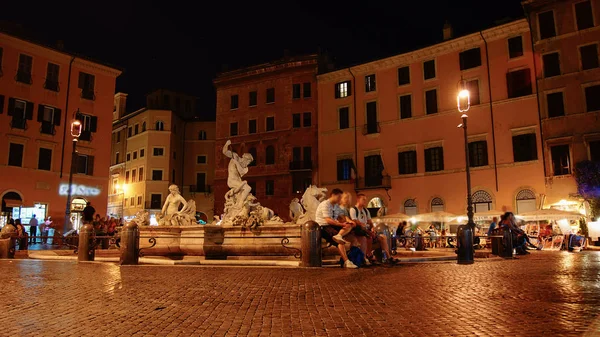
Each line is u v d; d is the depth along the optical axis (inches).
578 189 1309.1
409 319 197.9
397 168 1688.0
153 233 595.2
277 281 331.9
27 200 1514.5
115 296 269.4
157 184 2326.5
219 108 2160.4
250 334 177.0
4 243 622.8
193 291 287.3
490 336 165.8
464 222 1380.4
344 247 431.5
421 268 419.5
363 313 212.7
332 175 1833.2
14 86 1514.5
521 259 548.7
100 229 797.2
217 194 2112.5
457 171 1555.1
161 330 185.2
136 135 2447.1
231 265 490.3
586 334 164.2
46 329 187.9
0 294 279.7
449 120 1592.0
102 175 1716.3
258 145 2030.0
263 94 2048.5
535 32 1454.2
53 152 1592.0
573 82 1378.0
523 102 1455.5
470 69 1568.7
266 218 607.2
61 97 1632.6
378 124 1740.9
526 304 226.1
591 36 1366.9
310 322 196.1
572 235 855.1
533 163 1414.9
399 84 1721.2
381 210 1653.5
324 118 1884.8
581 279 323.6
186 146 2474.2
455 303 233.1
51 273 402.0
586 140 1337.4
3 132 1477.6
